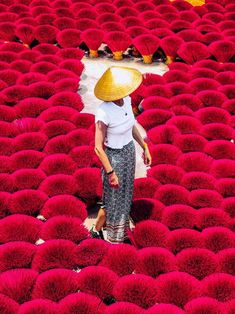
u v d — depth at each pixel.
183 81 6.63
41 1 8.73
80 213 4.52
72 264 4.03
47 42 7.74
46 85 6.29
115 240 4.37
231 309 3.60
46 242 4.11
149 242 4.22
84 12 8.30
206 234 4.25
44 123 5.64
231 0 9.19
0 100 6.10
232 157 5.30
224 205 4.61
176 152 5.22
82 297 3.64
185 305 3.63
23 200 4.56
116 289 3.74
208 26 7.96
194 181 4.85
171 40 7.45
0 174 4.85
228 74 6.71
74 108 6.05
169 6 8.55
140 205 4.54
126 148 4.11
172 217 4.41
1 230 4.28
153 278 3.89
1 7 8.51
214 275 3.86
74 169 4.99
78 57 7.23
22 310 3.57
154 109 5.82
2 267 3.99
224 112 5.89
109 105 3.92
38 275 3.88
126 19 8.03
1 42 7.58
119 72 3.92
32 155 5.11
